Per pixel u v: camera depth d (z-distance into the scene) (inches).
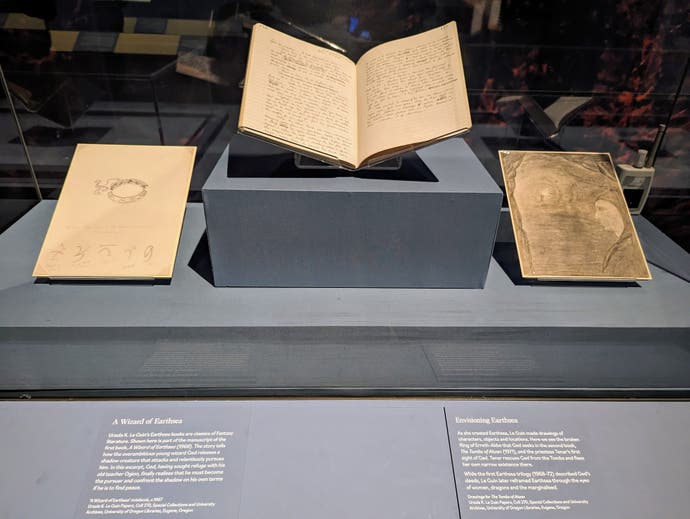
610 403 39.0
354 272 46.9
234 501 33.3
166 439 35.8
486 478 34.9
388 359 40.3
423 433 36.8
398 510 33.4
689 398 39.5
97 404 37.5
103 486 33.6
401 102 43.3
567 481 34.9
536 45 49.2
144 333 41.7
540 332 43.1
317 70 45.0
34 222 55.8
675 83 49.6
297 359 39.5
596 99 51.5
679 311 45.6
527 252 47.6
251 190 41.8
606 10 46.6
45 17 46.8
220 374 39.3
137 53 49.1
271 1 47.3
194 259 51.1
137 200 48.8
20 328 41.8
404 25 48.9
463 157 49.7
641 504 34.2
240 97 51.9
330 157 41.5
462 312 44.8
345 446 36.0
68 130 53.5
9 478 33.8
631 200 55.6
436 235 44.8
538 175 50.0
